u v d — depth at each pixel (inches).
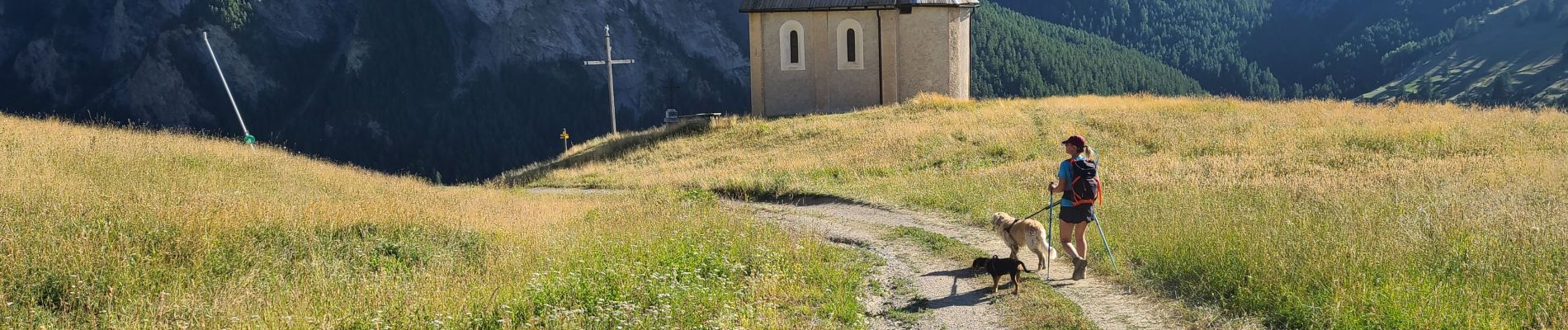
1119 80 6392.7
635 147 1314.0
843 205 729.6
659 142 1302.9
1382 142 822.5
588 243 478.0
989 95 5551.2
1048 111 1208.2
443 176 5196.9
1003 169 820.6
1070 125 1079.0
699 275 403.5
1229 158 807.7
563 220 612.4
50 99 5329.7
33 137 788.0
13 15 5575.8
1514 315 297.3
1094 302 364.8
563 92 5703.7
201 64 5374.0
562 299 355.6
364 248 475.8
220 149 901.8
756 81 1517.0
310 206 553.0
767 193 832.3
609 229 542.0
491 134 5472.4
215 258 422.3
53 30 5462.6
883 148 1047.0
